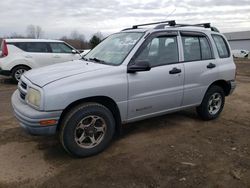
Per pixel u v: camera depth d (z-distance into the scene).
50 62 10.83
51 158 4.03
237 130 5.30
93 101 4.10
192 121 5.75
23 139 4.67
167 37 4.84
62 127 3.82
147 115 4.66
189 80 5.08
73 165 3.84
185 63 5.02
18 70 10.44
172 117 5.97
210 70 5.42
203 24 5.79
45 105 3.60
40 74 4.11
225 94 6.08
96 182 3.44
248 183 3.46
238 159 4.08
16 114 3.96
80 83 3.84
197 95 5.31
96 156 4.11
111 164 3.88
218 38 5.79
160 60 4.71
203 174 3.65
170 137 4.87
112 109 4.33
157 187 3.35
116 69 4.18
